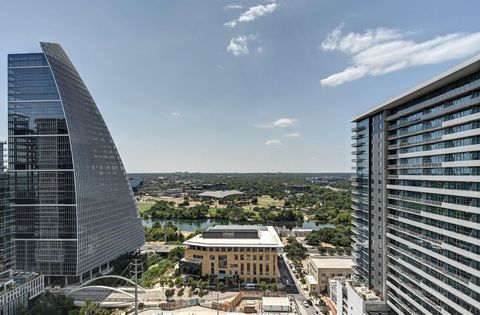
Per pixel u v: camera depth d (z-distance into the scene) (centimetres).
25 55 15000
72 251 14575
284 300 12675
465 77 6562
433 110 7675
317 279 14538
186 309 12512
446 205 7081
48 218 14638
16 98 15000
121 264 17788
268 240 16912
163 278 15612
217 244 16200
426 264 7812
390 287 9419
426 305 7844
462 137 6606
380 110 9975
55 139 14800
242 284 15562
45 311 11081
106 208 17175
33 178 14738
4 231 13675
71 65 16162
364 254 11025
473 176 6291
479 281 6216
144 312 11962
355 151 11881
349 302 10788
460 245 6719
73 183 14688
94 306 11450
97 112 17388
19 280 12381
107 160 17812
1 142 14275
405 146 8812
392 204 9569
